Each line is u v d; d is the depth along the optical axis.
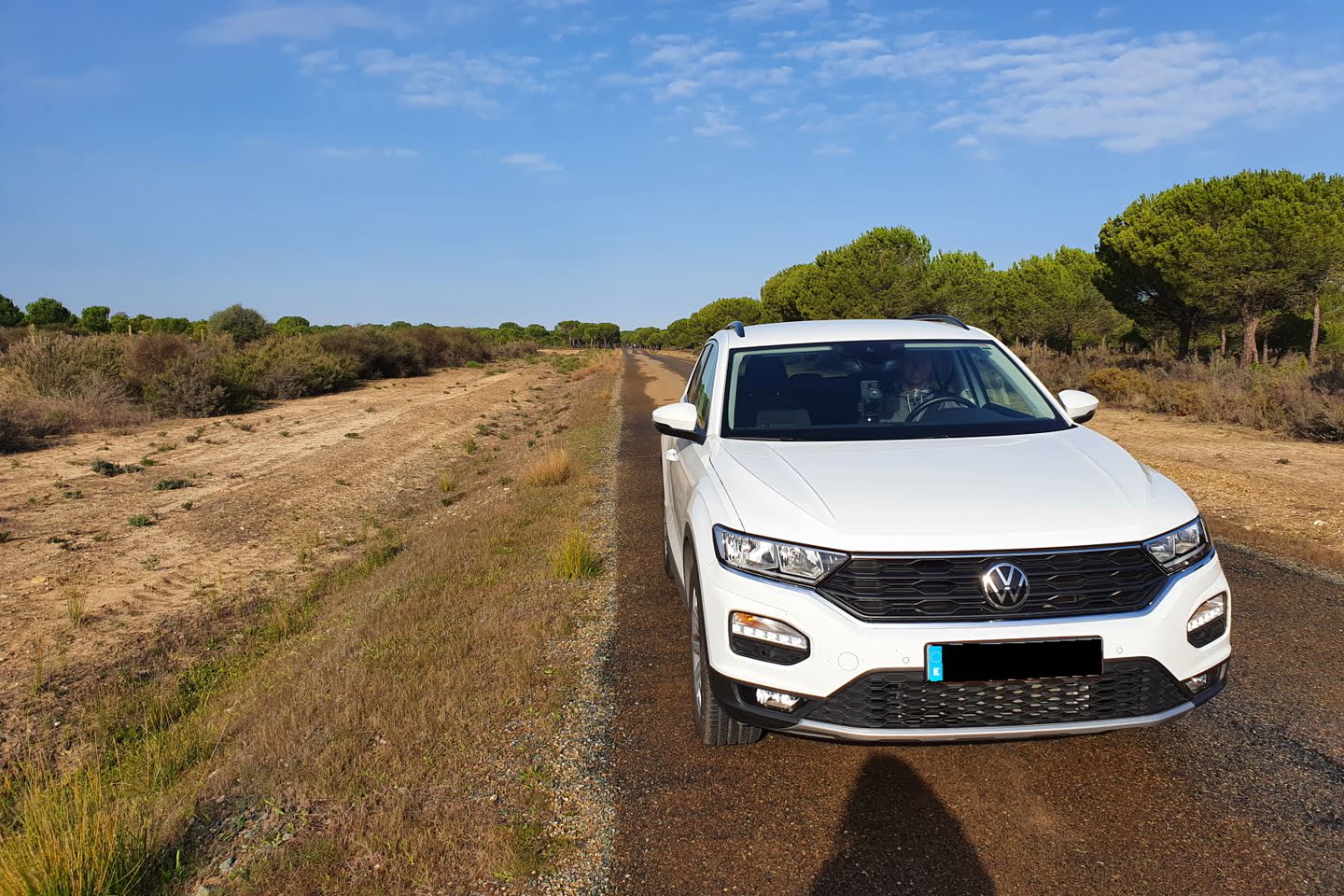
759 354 4.50
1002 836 2.81
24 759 4.30
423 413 23.09
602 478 10.40
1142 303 30.50
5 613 6.67
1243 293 25.17
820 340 4.57
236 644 6.07
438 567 6.46
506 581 5.97
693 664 3.59
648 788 3.19
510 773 3.30
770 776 3.25
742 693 2.93
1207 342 37.22
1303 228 23.23
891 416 3.95
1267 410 13.48
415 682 4.10
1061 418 3.95
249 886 2.63
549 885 2.62
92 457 14.35
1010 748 3.40
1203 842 2.73
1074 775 3.18
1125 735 3.48
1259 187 25.91
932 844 2.78
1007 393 4.14
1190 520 2.97
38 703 5.04
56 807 3.01
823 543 2.82
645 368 43.59
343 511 10.96
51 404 18.38
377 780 3.25
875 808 3.00
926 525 2.83
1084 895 2.50
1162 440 12.05
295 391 27.91
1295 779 3.09
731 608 2.94
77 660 5.73
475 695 3.99
